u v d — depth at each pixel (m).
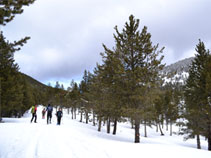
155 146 8.42
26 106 39.75
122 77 12.98
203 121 19.00
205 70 19.50
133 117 12.73
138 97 12.14
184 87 22.81
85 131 15.54
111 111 16.56
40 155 5.23
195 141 31.67
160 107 35.84
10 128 10.52
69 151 6.03
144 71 12.59
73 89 50.16
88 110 33.88
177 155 6.57
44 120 25.00
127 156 6.04
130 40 13.75
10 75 20.25
